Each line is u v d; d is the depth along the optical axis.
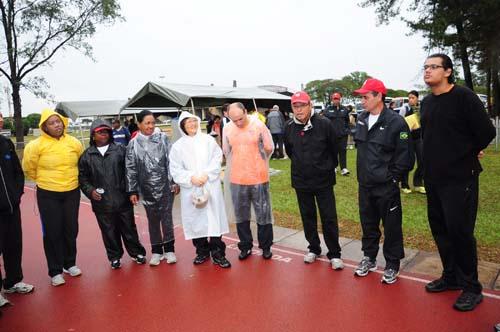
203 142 4.52
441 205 3.38
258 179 4.54
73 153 4.36
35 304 3.86
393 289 3.69
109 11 22.81
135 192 4.52
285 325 3.21
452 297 3.46
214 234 4.42
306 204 4.32
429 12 16.88
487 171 9.12
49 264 4.31
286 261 4.59
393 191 3.71
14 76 22.27
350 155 13.38
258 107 16.53
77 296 4.00
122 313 3.59
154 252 4.76
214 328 3.24
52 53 22.89
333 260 4.27
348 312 3.34
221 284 4.07
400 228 3.80
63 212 4.39
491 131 3.00
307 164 4.11
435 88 3.15
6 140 3.93
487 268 3.93
